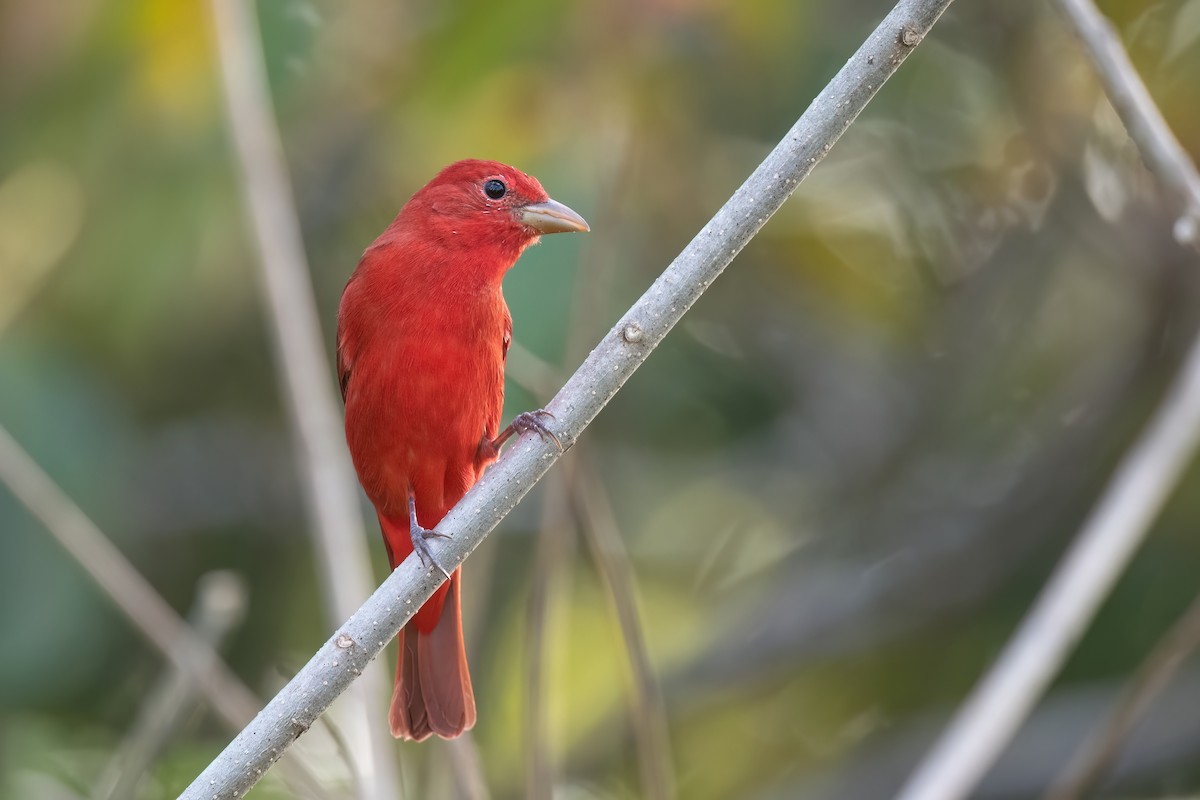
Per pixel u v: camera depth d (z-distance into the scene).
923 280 12.67
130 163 10.96
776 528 12.86
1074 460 12.17
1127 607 11.49
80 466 10.81
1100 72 7.57
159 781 9.98
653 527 12.67
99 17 10.51
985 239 12.73
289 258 9.17
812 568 12.64
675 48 10.72
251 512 12.59
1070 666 11.75
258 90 9.53
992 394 12.80
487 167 8.45
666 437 12.73
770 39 10.70
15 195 11.80
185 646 8.39
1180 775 11.38
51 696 10.90
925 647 12.27
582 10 10.38
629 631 8.02
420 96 10.66
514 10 10.30
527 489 6.20
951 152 12.62
